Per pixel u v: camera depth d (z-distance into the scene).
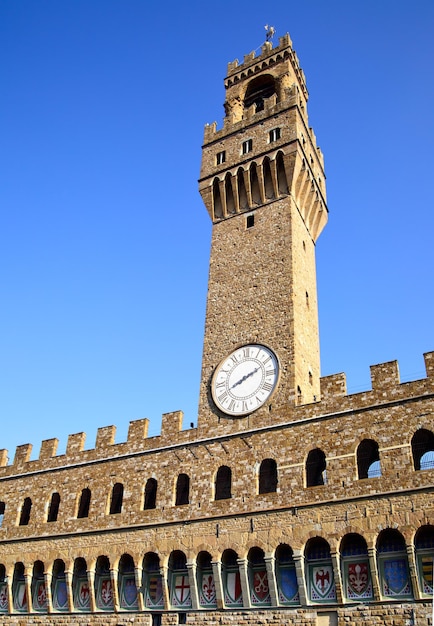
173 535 48.12
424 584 37.75
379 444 42.41
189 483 49.66
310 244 64.38
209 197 65.75
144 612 47.66
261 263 58.56
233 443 49.09
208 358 55.81
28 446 63.34
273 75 73.31
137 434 55.66
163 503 50.19
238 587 44.22
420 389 42.66
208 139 70.25
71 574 52.38
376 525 39.94
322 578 41.22
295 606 41.22
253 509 45.22
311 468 45.81
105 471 55.66
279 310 54.44
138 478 53.09
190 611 45.31
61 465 59.31
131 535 50.50
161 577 47.56
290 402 48.34
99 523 53.03
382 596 38.56
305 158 63.91
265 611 42.16
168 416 54.44
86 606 50.88
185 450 51.47
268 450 46.97
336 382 46.44
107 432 58.03
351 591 39.81
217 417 51.53
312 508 42.75
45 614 52.72
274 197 62.19
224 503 46.88
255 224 61.75
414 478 40.06
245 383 51.94
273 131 65.06
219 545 45.47
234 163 65.44
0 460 64.94
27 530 57.50
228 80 76.50
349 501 41.59
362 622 38.50
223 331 56.62
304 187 63.88
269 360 51.88
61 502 56.94
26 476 61.28
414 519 38.88
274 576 42.50
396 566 39.06
